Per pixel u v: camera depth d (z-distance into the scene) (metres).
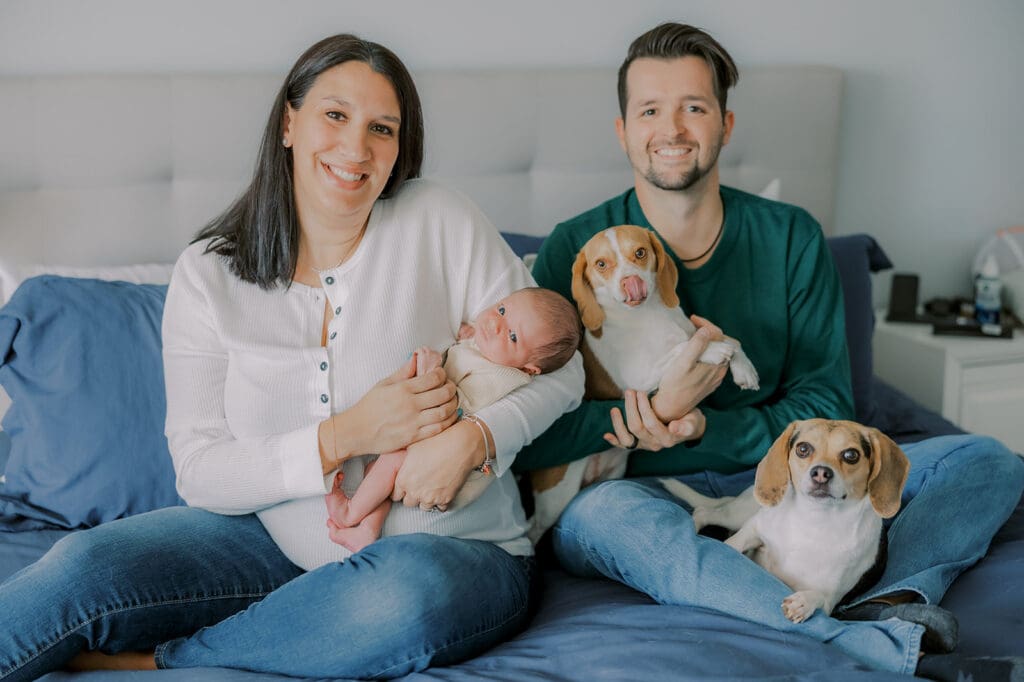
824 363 1.92
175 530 1.52
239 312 1.61
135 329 1.88
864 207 3.03
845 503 1.44
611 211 1.95
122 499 1.80
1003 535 1.78
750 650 1.33
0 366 1.85
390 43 2.58
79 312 1.87
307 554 1.55
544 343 1.58
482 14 2.62
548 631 1.48
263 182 1.60
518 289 1.72
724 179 2.75
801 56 2.87
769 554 1.53
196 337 1.60
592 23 2.70
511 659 1.37
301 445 1.48
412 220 1.68
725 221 1.92
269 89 2.40
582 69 2.66
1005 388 2.79
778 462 1.48
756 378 1.73
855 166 2.99
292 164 1.62
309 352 1.57
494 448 1.52
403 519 1.52
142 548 1.46
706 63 1.82
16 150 2.26
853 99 2.93
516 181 2.60
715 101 1.83
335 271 1.62
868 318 2.38
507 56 2.66
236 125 2.39
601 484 1.72
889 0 2.89
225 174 2.41
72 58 2.38
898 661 1.31
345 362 1.59
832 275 1.96
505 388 1.57
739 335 1.91
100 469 1.80
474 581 1.43
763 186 2.78
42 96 2.27
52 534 1.78
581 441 1.70
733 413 1.79
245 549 1.56
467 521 1.56
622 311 1.72
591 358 1.75
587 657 1.34
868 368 2.34
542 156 2.59
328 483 1.50
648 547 1.55
